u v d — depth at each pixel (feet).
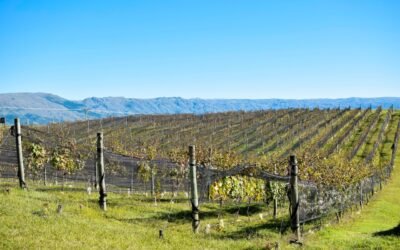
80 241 45.39
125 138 263.70
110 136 271.69
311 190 97.19
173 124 343.46
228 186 84.17
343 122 348.38
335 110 411.34
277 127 318.65
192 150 62.75
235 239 61.98
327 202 99.25
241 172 72.95
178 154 147.84
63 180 116.16
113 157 113.50
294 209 62.64
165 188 127.75
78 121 358.23
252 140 276.82
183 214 83.46
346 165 153.48
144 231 56.54
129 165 124.26
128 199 93.15
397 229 75.05
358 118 382.42
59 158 105.81
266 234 69.77
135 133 299.38
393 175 230.07
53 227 48.44
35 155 100.68
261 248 55.11
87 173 128.77
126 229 55.52
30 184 93.71
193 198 63.05
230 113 409.08
